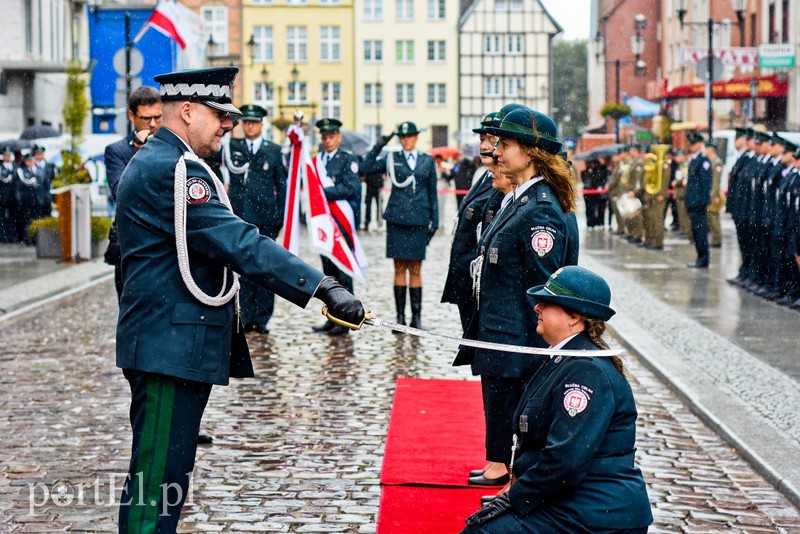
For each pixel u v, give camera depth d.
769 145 16.11
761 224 15.92
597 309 4.61
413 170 12.77
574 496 4.43
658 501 6.66
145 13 26.58
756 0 42.81
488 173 7.72
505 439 6.48
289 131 12.74
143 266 4.78
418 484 6.87
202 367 4.76
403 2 80.88
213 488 6.80
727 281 17.84
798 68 37.25
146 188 4.77
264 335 12.62
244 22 81.00
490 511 4.52
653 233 24.44
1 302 15.08
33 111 40.44
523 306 6.30
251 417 8.62
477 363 6.41
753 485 7.02
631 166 26.31
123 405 8.98
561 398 4.44
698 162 19.91
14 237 26.52
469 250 7.65
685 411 9.03
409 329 4.68
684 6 58.44
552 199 6.24
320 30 81.19
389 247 12.87
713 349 11.49
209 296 4.79
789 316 13.98
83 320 13.66
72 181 21.88
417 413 8.78
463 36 80.56
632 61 70.69
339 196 12.90
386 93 81.31
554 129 6.34
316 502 6.55
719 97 39.53
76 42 48.41
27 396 9.30
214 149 5.02
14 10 38.59
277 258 4.69
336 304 4.62
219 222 4.73
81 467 7.22
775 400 9.09
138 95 7.60
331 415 8.71
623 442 4.48
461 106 80.88
